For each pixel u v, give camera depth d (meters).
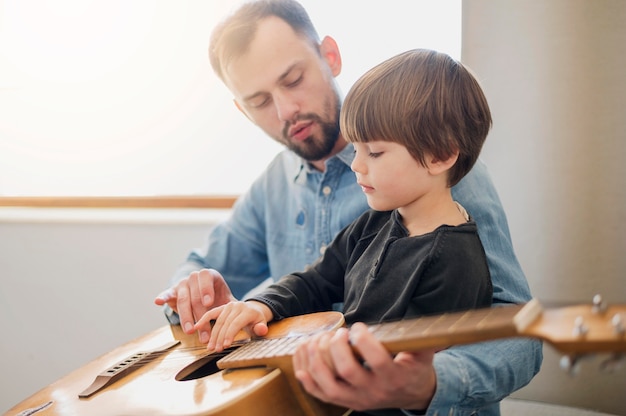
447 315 0.71
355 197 1.27
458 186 1.07
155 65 1.87
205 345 1.07
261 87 1.26
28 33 1.96
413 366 0.70
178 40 1.83
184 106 1.86
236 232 1.49
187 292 1.20
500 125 1.44
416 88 0.93
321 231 1.32
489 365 0.85
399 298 0.91
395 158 0.93
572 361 0.55
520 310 0.63
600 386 1.41
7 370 2.05
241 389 0.79
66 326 1.98
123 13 1.87
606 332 0.54
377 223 1.07
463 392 0.80
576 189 1.41
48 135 2.00
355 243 1.09
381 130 0.92
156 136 1.90
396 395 0.72
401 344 0.66
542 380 1.45
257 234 1.48
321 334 0.74
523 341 0.93
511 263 1.05
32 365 2.03
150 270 1.87
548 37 1.39
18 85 1.99
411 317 0.91
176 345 1.10
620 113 1.37
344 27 1.60
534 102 1.41
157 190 1.92
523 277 1.05
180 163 1.89
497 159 1.45
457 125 0.94
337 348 0.68
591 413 1.33
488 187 1.11
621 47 1.35
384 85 0.94
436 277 0.90
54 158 2.01
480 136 0.98
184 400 0.81
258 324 0.99
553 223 1.43
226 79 1.31
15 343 2.03
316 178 1.34
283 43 1.23
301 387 0.80
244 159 1.82
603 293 1.40
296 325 1.00
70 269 1.95
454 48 1.52
